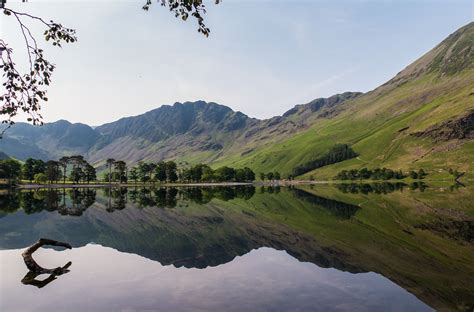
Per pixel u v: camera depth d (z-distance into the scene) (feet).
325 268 81.25
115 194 412.57
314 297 59.67
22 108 35.27
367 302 57.77
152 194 417.28
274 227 151.84
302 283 68.28
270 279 71.20
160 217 188.44
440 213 199.72
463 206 238.07
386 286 67.00
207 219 180.14
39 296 59.16
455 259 91.20
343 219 177.37
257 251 101.91
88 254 96.37
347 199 322.55
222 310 52.75
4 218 178.50
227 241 119.03
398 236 127.65
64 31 36.01
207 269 79.51
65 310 52.70
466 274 76.07
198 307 53.98
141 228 149.07
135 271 77.20
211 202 291.79
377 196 359.25
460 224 156.76
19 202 276.82
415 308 55.31
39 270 76.13
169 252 100.42
